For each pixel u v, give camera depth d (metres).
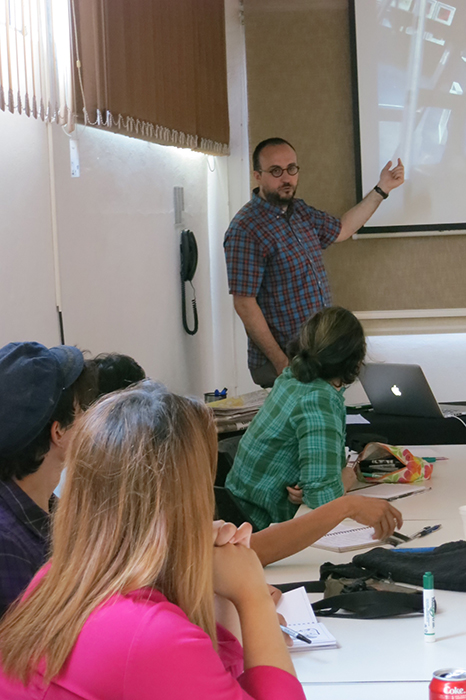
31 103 2.77
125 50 3.50
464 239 4.77
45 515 1.18
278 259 4.03
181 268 4.50
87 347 3.29
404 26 4.62
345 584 1.50
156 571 0.83
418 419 3.20
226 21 4.88
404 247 4.80
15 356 1.19
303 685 1.13
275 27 4.73
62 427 1.20
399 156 4.70
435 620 1.35
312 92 4.74
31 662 0.82
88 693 0.78
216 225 5.04
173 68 4.04
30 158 2.84
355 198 4.76
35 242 2.87
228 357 5.11
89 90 3.17
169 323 4.30
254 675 0.91
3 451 1.16
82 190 3.26
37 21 2.78
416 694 1.09
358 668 1.18
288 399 2.21
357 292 4.85
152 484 0.84
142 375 1.73
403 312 4.81
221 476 2.71
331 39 4.70
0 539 1.11
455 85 4.63
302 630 1.32
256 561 1.02
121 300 3.66
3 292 2.64
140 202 3.90
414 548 1.72
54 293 3.02
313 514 1.70
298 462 2.25
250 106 4.79
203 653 0.79
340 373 2.21
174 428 0.87
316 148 4.77
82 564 0.84
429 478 2.45
